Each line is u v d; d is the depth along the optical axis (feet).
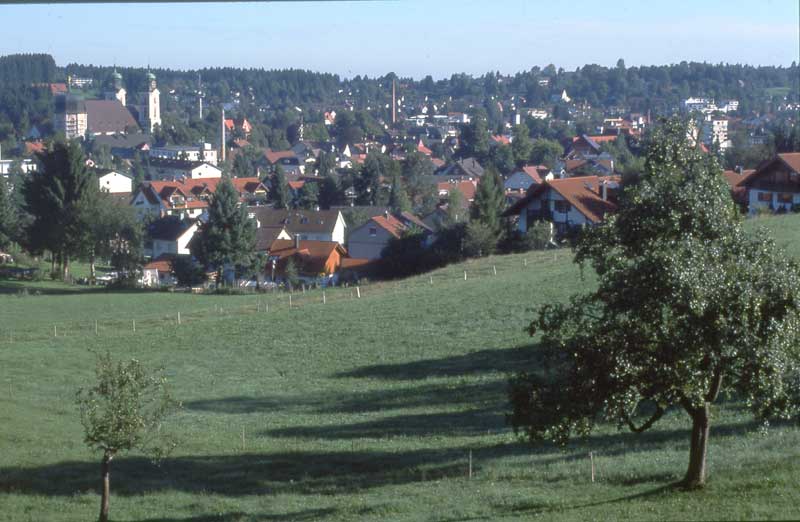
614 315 57.62
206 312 194.18
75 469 86.99
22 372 140.15
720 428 80.74
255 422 105.91
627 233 58.90
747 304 53.78
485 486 71.97
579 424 60.64
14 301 240.53
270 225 359.25
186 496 77.25
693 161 59.57
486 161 607.78
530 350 128.57
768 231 59.67
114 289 273.33
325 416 107.24
